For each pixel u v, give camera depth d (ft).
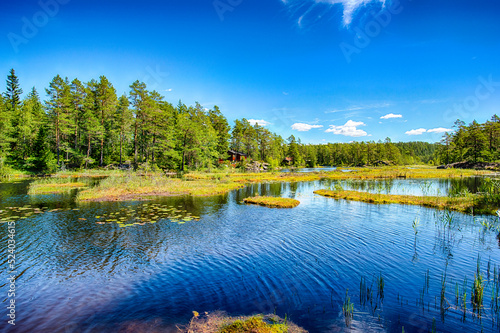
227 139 257.14
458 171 200.13
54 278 28.53
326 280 28.27
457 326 20.47
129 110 175.73
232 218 55.72
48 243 39.11
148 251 36.55
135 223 50.49
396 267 31.55
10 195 79.97
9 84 221.46
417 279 28.58
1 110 156.25
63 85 170.30
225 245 39.09
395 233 45.03
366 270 30.81
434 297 24.89
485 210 59.41
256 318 21.01
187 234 44.24
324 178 165.07
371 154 431.02
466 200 69.51
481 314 22.12
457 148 280.31
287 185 125.80
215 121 254.06
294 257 34.58
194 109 213.87
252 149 292.81
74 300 24.18
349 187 114.62
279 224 51.11
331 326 20.24
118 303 23.72
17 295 24.98
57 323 20.59
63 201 71.51
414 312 22.36
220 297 24.80
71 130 166.30
